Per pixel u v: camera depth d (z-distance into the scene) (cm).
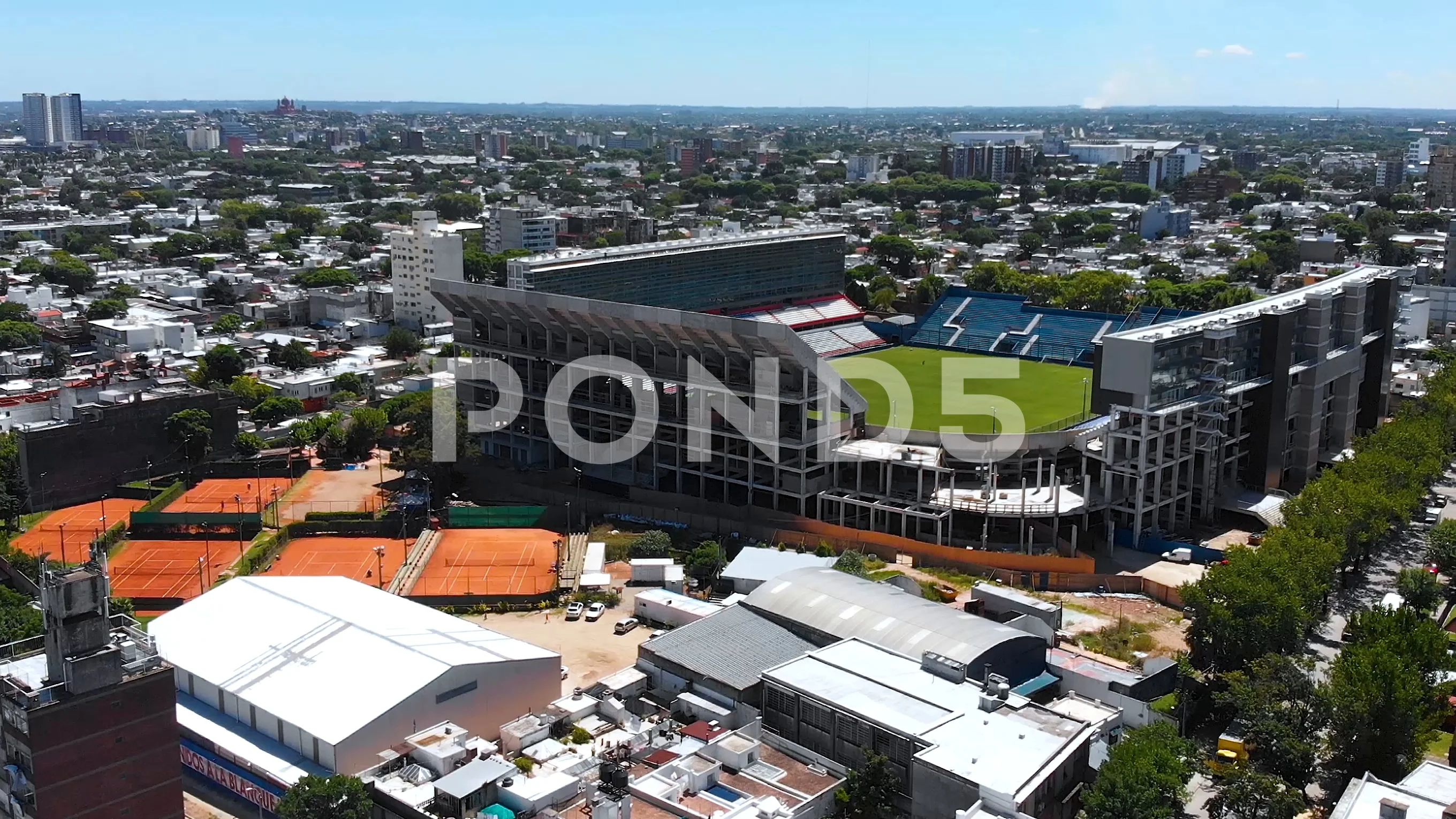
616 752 15425
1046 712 15688
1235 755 16100
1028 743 14875
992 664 17175
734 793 14700
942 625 17962
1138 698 17262
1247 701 16288
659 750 15575
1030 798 13838
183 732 16412
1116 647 19862
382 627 17962
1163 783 14088
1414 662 17062
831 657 17288
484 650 17500
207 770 16188
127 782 13188
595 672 19212
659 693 17738
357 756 15512
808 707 16125
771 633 18625
